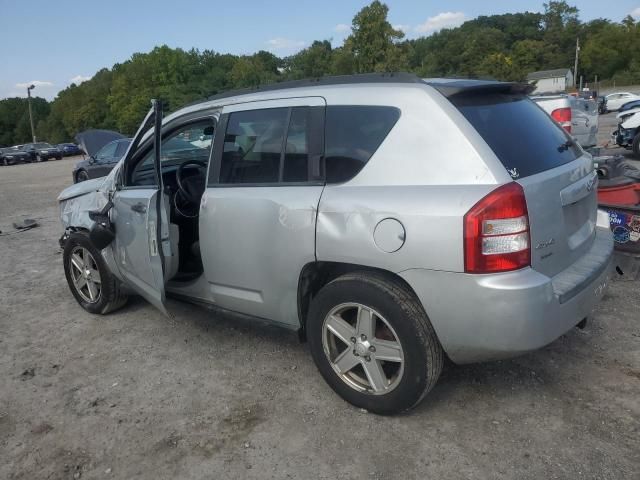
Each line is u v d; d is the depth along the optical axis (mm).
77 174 13953
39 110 116000
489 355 2604
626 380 3217
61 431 3045
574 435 2746
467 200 2488
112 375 3654
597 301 2961
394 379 2848
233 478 2590
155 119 3475
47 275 6195
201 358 3809
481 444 2719
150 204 3521
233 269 3436
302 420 3002
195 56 82062
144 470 2688
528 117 3092
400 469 2576
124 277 4215
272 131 3281
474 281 2479
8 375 3748
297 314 3205
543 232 2623
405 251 2619
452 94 2773
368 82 3023
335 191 2910
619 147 14852
